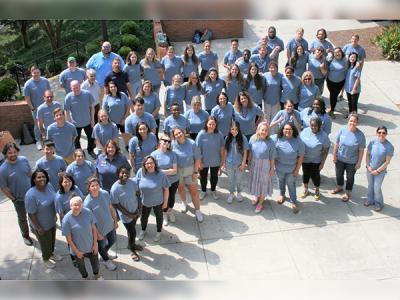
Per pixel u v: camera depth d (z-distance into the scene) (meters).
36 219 7.18
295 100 10.14
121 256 7.85
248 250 7.92
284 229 8.34
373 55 14.69
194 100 9.01
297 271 7.48
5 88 11.84
